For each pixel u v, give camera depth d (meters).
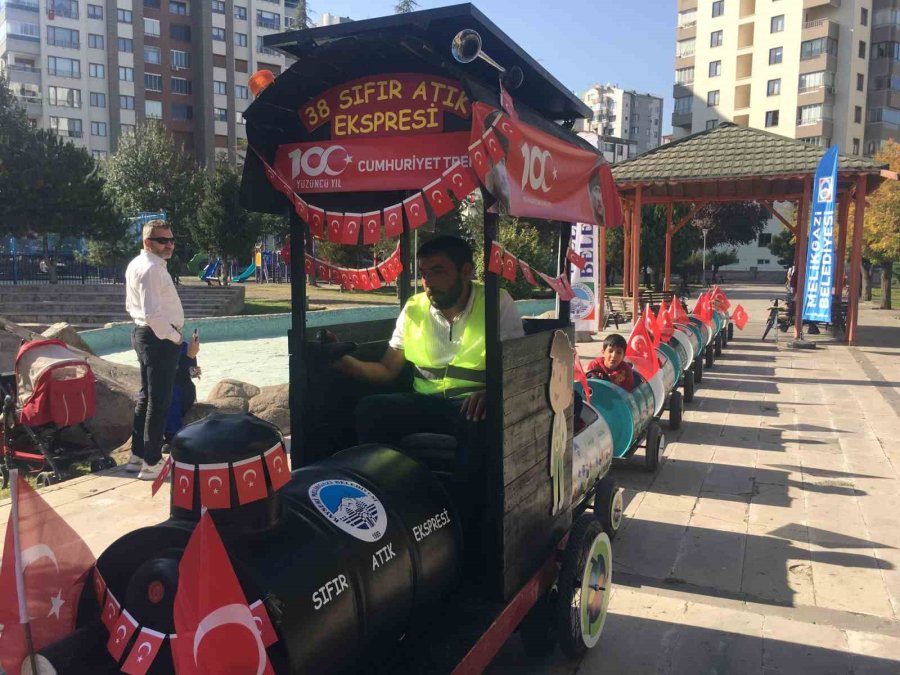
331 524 2.29
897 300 35.16
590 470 4.32
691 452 7.45
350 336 3.70
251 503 2.06
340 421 3.43
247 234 30.81
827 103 60.47
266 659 1.79
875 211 23.84
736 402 10.01
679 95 69.44
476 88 2.55
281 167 3.10
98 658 1.96
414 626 2.56
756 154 15.91
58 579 2.01
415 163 2.84
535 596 3.13
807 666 3.53
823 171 14.30
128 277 5.77
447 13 2.54
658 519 5.55
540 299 25.31
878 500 5.96
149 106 65.75
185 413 6.95
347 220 2.89
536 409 3.10
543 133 3.09
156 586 1.88
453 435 3.20
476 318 3.19
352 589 2.19
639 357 6.84
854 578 4.54
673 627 3.90
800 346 15.62
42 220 27.56
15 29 60.38
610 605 4.16
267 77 2.99
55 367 6.11
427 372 3.33
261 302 27.22
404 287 4.07
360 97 2.90
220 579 1.71
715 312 13.38
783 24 61.62
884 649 3.69
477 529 2.94
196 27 66.62
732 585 4.44
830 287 14.55
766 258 63.25
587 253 14.02
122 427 7.39
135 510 5.32
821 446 7.68
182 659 1.68
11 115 28.17
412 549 2.50
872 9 61.06
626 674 3.46
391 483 2.67
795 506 5.83
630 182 16.19
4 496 5.73
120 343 17.53
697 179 15.57
